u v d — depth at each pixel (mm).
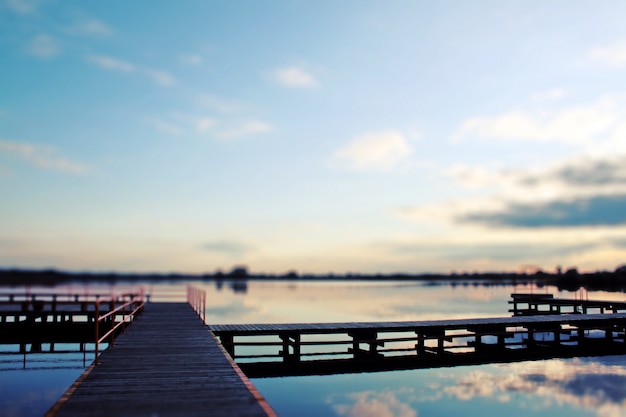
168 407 8031
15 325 21156
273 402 13656
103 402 8266
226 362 11562
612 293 73312
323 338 26703
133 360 11773
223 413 7762
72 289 24078
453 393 14469
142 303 23625
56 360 19844
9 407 13156
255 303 59344
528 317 23047
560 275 103562
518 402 13445
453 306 51281
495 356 19781
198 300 22781
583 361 19234
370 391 14750
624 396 13984
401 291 103812
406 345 24281
